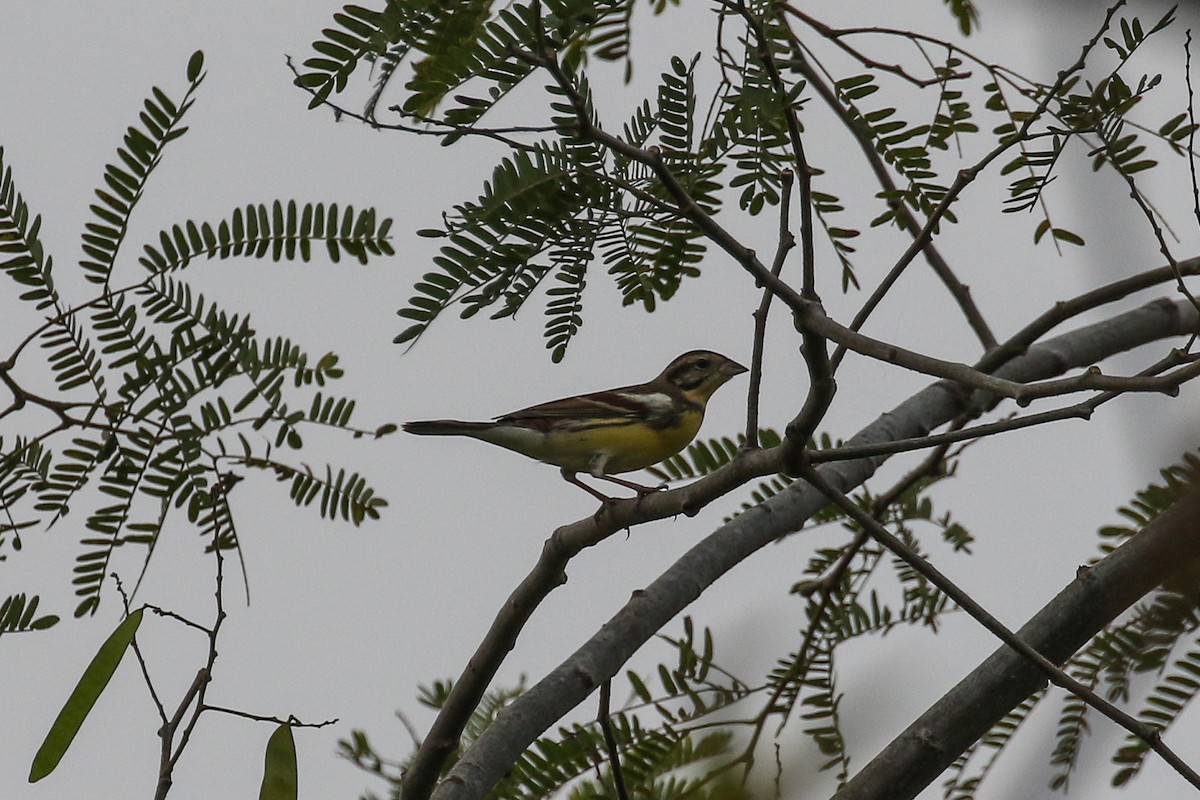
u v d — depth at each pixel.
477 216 8.01
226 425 9.48
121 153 8.87
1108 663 10.78
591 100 8.08
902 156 9.37
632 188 7.96
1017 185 8.91
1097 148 8.70
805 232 8.43
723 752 11.41
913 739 10.59
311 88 7.34
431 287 8.05
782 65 8.51
